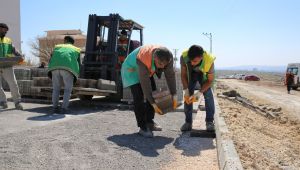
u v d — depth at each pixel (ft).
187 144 20.71
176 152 18.90
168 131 24.16
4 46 29.58
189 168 16.33
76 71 29.55
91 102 36.17
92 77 37.22
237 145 20.71
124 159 17.10
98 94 33.60
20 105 30.42
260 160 20.24
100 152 17.99
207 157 18.24
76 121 25.91
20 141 19.12
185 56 22.53
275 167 20.30
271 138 31.42
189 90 23.11
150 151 18.78
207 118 23.07
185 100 23.30
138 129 24.17
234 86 150.20
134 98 21.97
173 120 28.63
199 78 22.99
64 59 28.86
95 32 37.88
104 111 31.86
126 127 24.63
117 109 33.47
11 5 107.14
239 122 32.17
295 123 46.68
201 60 21.70
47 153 17.26
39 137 20.20
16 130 21.83
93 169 15.44
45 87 32.89
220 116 30.09
